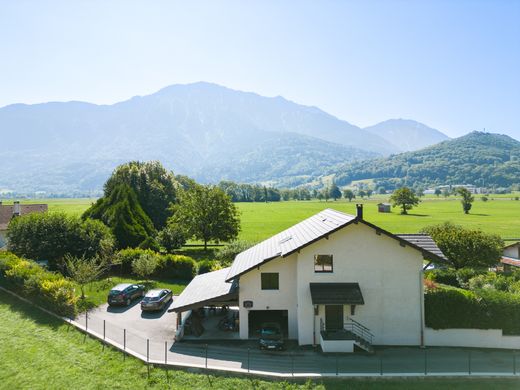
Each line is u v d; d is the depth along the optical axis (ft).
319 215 134.31
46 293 116.26
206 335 105.70
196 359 90.12
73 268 132.16
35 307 119.34
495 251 172.04
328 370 86.17
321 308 100.99
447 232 182.39
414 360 91.81
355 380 82.53
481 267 173.68
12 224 170.40
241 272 102.68
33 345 94.58
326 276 101.81
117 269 171.22
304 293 101.86
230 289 107.96
